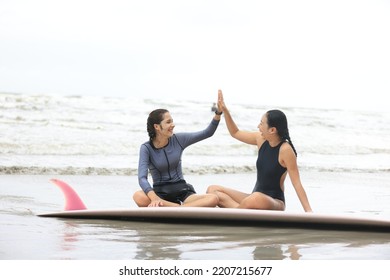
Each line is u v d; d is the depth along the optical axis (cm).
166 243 991
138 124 2998
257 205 1173
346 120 3684
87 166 2027
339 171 2259
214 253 928
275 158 1204
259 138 1252
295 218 1105
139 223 1184
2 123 2769
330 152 2739
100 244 980
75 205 1274
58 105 3306
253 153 2511
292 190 1794
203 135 1286
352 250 966
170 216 1157
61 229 1102
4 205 1363
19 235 1036
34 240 999
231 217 1123
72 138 2536
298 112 3856
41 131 2641
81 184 1755
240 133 1284
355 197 1670
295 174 1188
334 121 3603
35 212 1295
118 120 3069
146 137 2673
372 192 1781
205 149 2498
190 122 3197
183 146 1280
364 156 2692
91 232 1078
